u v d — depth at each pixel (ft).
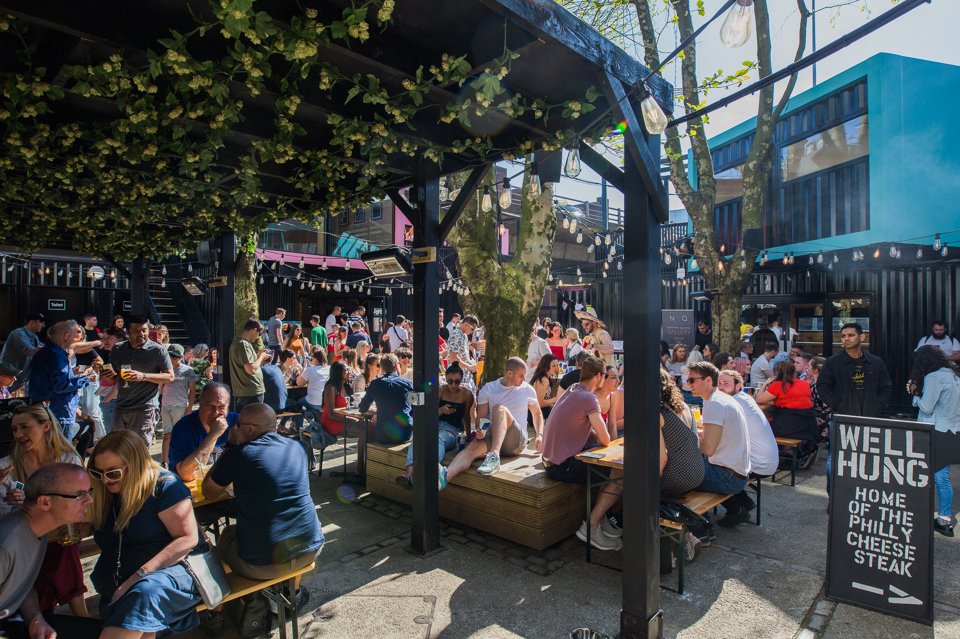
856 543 11.99
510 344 25.20
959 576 13.02
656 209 10.43
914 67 35.99
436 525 14.73
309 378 24.44
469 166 14.84
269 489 9.96
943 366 15.88
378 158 13.00
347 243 60.90
